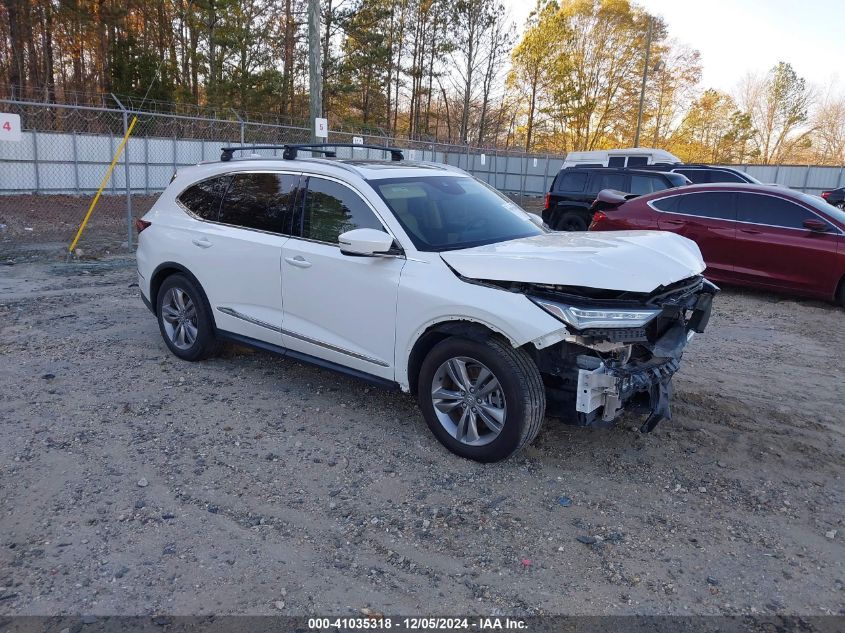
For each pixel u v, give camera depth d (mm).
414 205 4559
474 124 54750
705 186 10000
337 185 4711
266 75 33844
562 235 4730
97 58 33219
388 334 4309
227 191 5469
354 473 3984
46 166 20797
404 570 3105
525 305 3668
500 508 3631
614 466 4148
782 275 9172
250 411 4863
